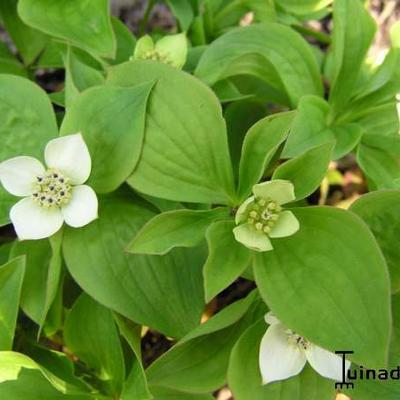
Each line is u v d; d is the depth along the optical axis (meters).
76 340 0.21
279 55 0.23
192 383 0.19
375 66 0.26
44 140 0.20
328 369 0.19
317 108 0.22
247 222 0.18
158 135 0.19
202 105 0.19
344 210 0.17
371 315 0.17
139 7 0.36
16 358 0.19
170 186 0.19
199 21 0.25
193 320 0.19
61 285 0.21
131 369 0.20
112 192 0.20
